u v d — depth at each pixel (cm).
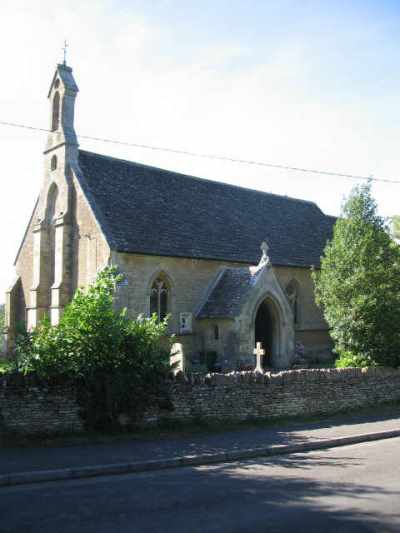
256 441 1359
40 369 1309
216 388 1561
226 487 960
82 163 2928
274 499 880
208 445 1299
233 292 2800
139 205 2911
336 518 780
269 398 1669
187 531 727
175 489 945
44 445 1242
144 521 767
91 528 737
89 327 1366
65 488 953
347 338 2114
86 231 2716
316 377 1794
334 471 1090
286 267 3359
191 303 2853
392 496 895
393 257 2169
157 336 1502
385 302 2067
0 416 1246
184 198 3222
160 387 1448
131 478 1032
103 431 1371
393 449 1345
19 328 1361
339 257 2189
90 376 1355
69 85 2983
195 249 2894
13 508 830
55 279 2877
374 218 2212
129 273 2581
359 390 1916
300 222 3900
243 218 3462
